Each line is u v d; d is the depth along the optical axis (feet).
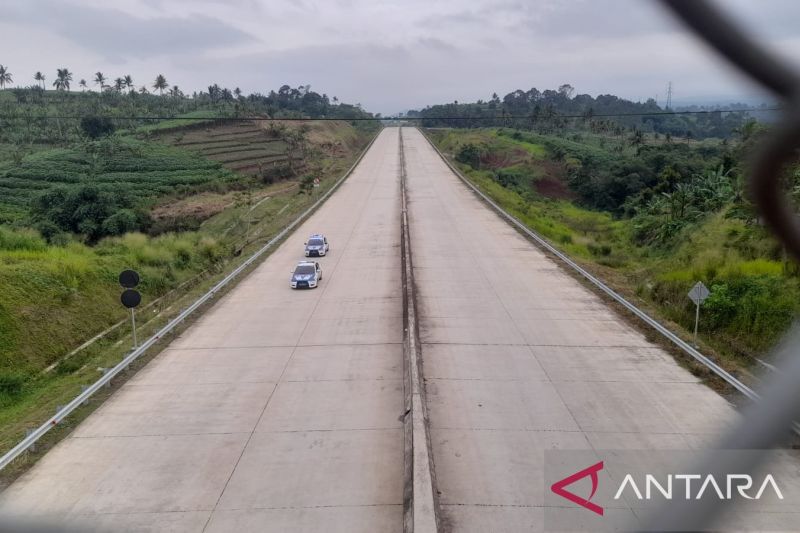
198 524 31.68
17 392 56.08
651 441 38.78
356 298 73.31
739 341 56.65
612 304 68.33
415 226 117.91
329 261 93.76
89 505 33.32
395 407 44.52
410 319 60.95
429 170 214.28
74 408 44.57
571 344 56.03
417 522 29.91
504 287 75.41
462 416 42.47
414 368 48.16
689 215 120.67
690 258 82.07
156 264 96.63
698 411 42.75
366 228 119.03
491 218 125.59
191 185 202.28
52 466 37.35
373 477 35.68
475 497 33.19
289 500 33.63
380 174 205.98
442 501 32.83
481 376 49.16
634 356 53.11
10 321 64.39
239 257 100.17
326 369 51.88
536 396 45.47
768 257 72.28
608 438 39.29
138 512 32.71
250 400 46.19
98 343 68.85
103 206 125.08
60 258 81.97
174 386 48.98
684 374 49.26
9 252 80.48
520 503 32.58
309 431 41.24
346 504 33.19
